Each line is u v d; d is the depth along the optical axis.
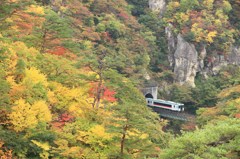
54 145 25.97
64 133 26.31
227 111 41.50
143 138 23.77
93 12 85.06
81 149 24.80
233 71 93.38
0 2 31.53
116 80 30.59
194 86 90.75
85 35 70.12
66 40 41.84
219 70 94.75
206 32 94.00
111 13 86.88
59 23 41.06
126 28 84.44
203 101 81.12
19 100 25.25
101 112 28.59
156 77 88.62
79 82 32.44
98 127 25.00
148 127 23.47
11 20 37.03
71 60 39.38
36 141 24.70
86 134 25.20
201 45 94.56
